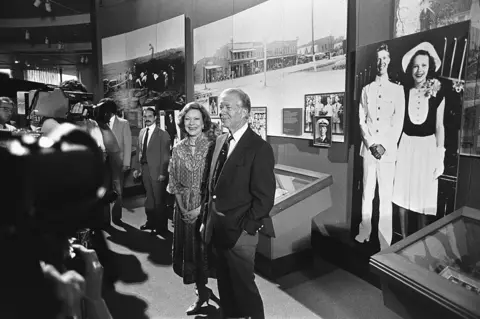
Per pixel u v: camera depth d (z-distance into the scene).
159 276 3.18
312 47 3.43
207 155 2.38
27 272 0.54
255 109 4.14
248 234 1.98
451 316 1.40
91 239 0.78
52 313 0.57
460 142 2.25
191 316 2.51
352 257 3.22
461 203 2.29
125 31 6.24
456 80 2.24
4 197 0.52
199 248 2.52
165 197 4.37
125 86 6.40
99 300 0.63
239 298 2.04
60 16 8.38
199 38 4.92
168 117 5.63
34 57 9.85
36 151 0.51
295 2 3.55
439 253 1.85
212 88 4.80
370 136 2.88
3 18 8.48
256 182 1.93
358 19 3.01
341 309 2.55
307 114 3.55
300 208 3.12
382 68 2.74
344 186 3.28
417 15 2.57
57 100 1.03
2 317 0.53
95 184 0.55
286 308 2.57
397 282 1.68
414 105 2.51
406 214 2.63
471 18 2.21
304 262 3.27
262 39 3.97
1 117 1.64
